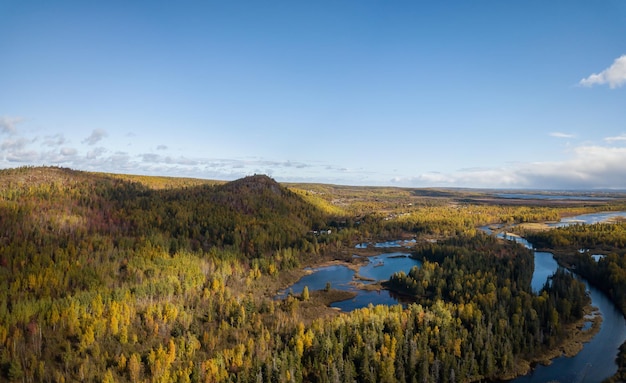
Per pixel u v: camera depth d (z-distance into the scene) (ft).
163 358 392.47
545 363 424.05
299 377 375.66
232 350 403.34
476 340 414.82
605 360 428.97
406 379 383.86
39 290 515.50
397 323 438.81
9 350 399.24
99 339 428.56
